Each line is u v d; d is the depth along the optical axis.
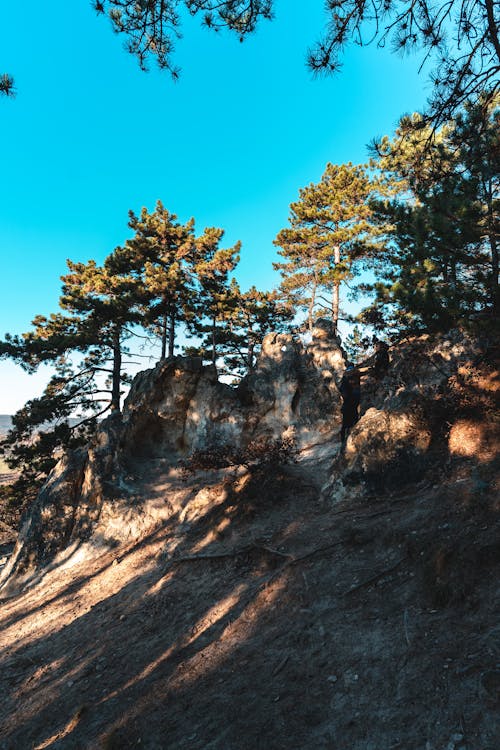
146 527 12.80
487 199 8.47
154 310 23.81
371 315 10.52
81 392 25.45
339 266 23.31
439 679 4.12
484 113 5.46
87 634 8.40
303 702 4.56
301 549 7.81
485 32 4.55
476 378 9.69
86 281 25.28
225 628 6.69
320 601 6.24
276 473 11.50
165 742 4.67
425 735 3.64
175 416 15.91
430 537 6.34
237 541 9.52
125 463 14.73
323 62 4.79
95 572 11.62
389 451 9.13
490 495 6.50
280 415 15.77
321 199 25.61
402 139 6.02
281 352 16.84
